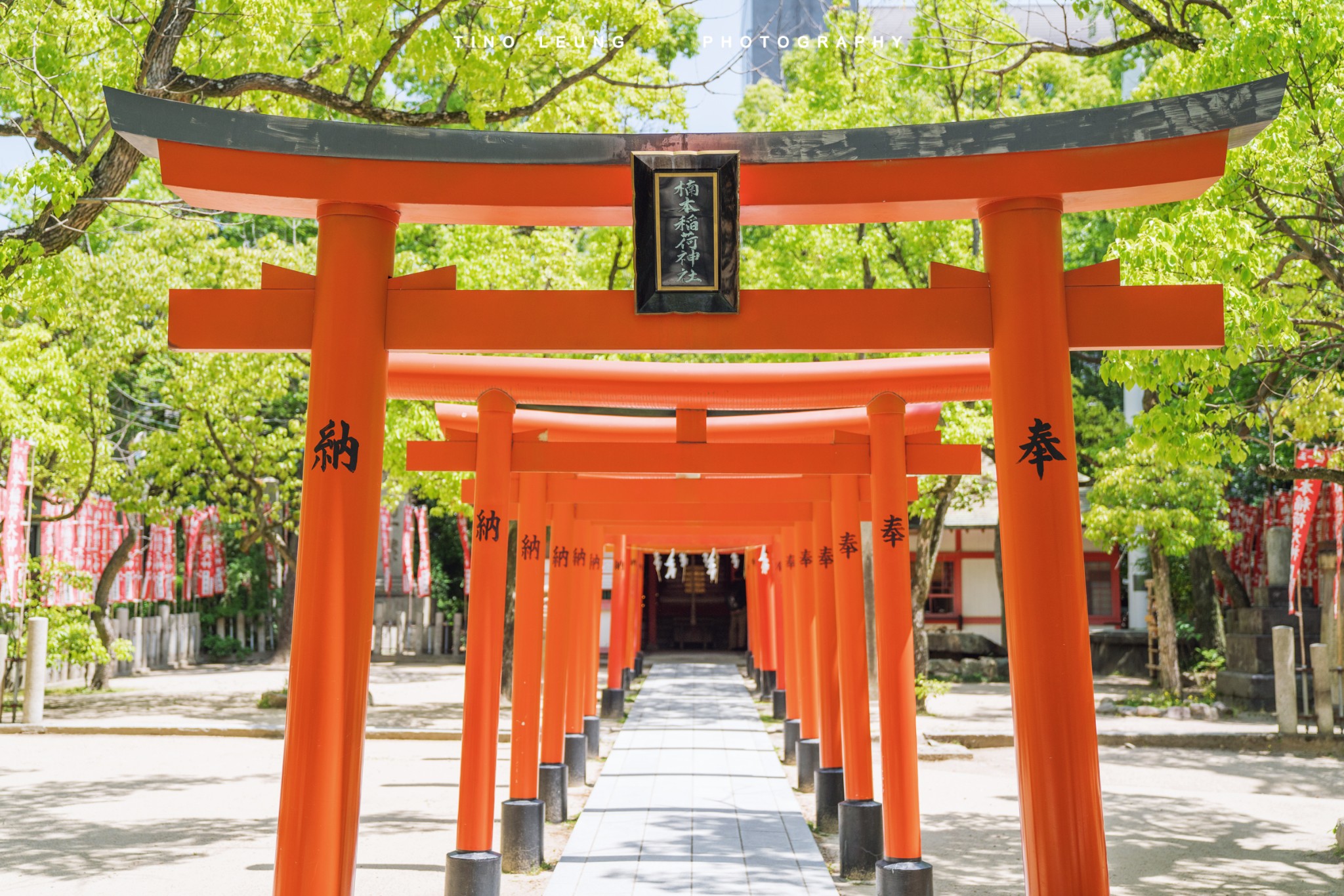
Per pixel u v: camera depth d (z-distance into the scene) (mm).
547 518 9844
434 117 9297
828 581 9234
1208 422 8352
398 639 28562
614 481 9430
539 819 7930
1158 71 10820
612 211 5469
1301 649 16953
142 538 23234
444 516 29219
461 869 6441
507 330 5375
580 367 7867
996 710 17969
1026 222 5309
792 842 8398
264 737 14422
